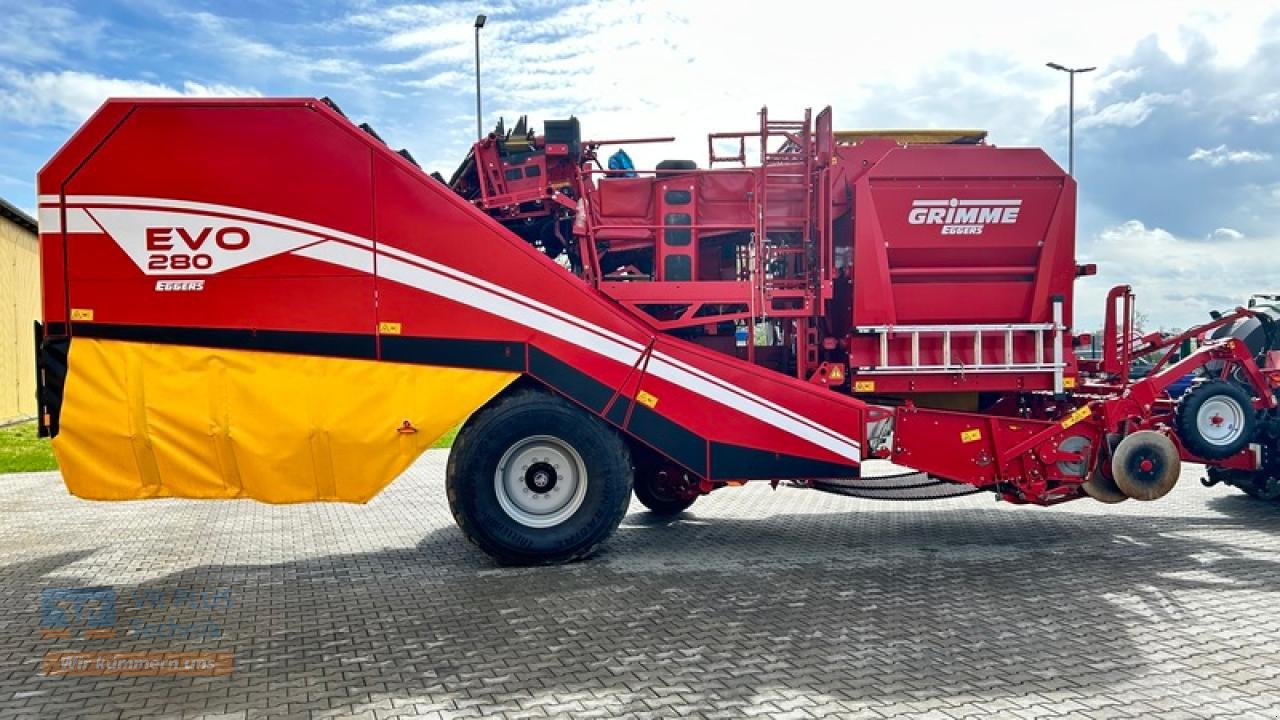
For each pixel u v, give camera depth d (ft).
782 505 30.07
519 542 20.81
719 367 21.93
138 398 19.84
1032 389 24.34
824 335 25.21
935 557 21.98
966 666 14.24
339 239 20.30
